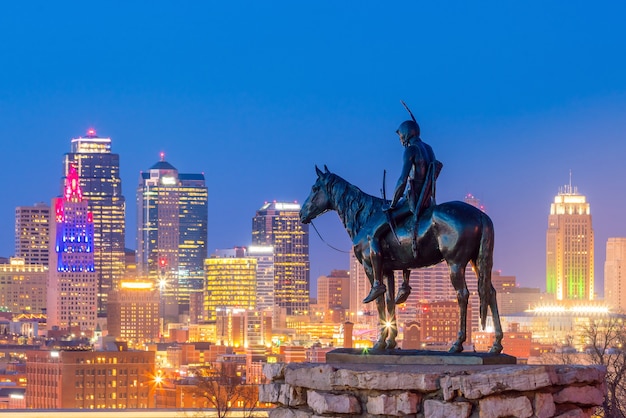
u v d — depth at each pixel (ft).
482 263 93.56
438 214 94.68
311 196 107.55
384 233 98.02
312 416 88.89
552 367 83.97
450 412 83.76
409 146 98.17
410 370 86.53
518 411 83.10
